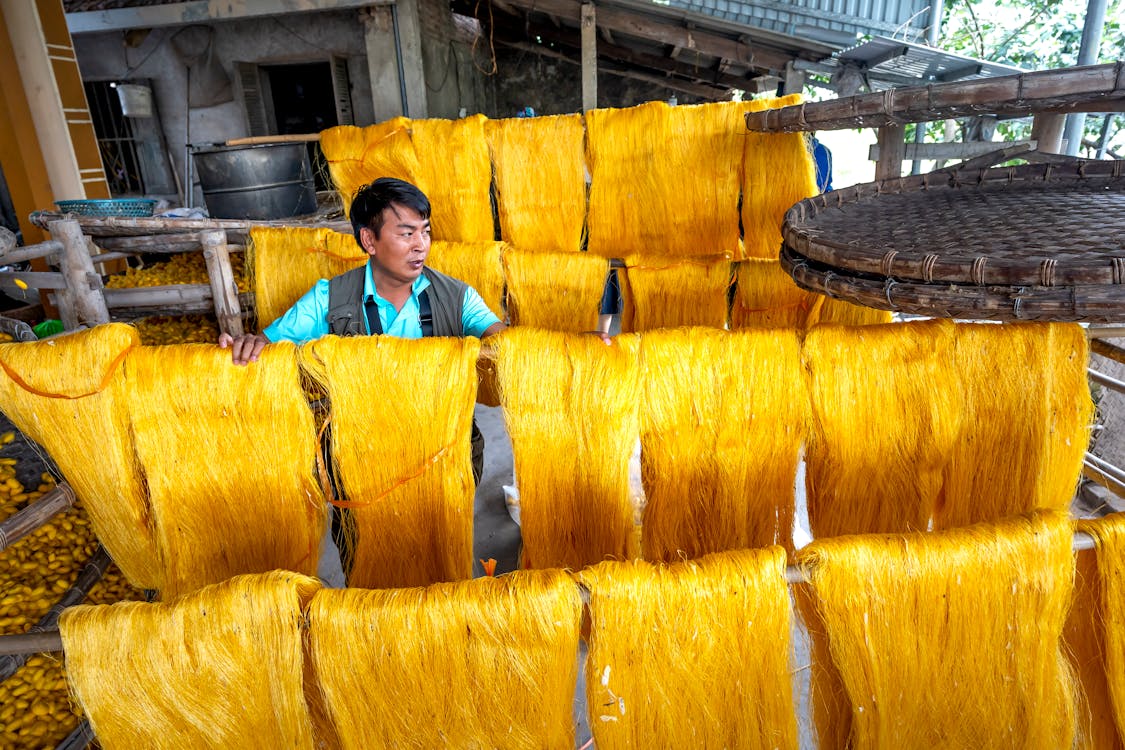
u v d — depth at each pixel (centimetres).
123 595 229
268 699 122
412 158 306
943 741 130
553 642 116
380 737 123
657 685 121
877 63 600
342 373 160
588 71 772
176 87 941
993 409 163
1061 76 157
